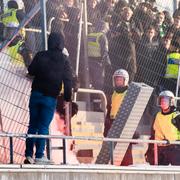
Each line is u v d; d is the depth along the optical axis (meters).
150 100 42.56
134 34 42.28
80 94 41.47
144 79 42.50
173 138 39.19
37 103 32.00
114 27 41.94
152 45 42.97
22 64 35.94
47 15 39.31
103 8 41.97
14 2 38.88
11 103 35.19
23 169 29.83
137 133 41.56
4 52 35.53
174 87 43.41
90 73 41.41
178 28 44.06
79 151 38.44
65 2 40.16
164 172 34.28
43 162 31.81
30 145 31.67
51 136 31.42
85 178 31.55
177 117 39.28
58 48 32.31
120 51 41.78
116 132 35.72
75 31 40.59
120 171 32.72
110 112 39.75
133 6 43.16
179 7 45.09
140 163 40.03
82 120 40.91
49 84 31.95
